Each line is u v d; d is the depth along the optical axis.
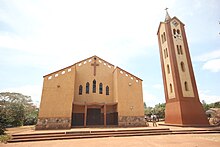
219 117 28.75
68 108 19.12
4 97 31.67
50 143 11.26
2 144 11.06
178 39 27.52
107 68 25.58
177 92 23.78
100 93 23.88
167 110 25.53
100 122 22.42
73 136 13.66
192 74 25.66
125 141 11.73
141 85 23.34
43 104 18.52
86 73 24.20
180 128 18.89
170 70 26.16
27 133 13.62
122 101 21.48
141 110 21.86
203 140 12.06
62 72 20.44
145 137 13.76
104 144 10.63
